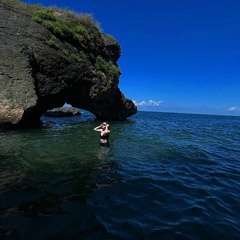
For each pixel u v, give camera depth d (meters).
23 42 17.17
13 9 19.05
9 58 15.68
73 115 43.22
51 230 4.34
